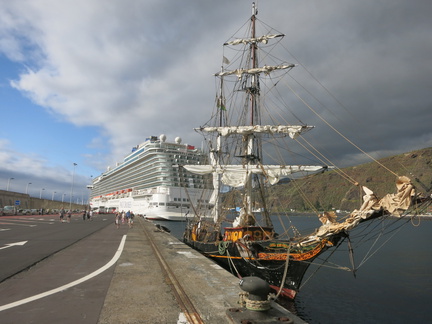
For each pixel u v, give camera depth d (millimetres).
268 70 28844
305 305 15672
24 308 6559
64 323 5691
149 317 6090
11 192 128250
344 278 22062
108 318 6004
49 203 164000
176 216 75500
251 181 24688
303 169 23516
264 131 26281
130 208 97375
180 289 8344
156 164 81938
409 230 74125
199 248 25844
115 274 10281
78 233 28125
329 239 13703
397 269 25641
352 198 154000
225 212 26969
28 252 15344
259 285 5648
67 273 10375
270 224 24797
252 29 30531
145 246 18984
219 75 31391
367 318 13828
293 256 14844
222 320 5930
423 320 13586
